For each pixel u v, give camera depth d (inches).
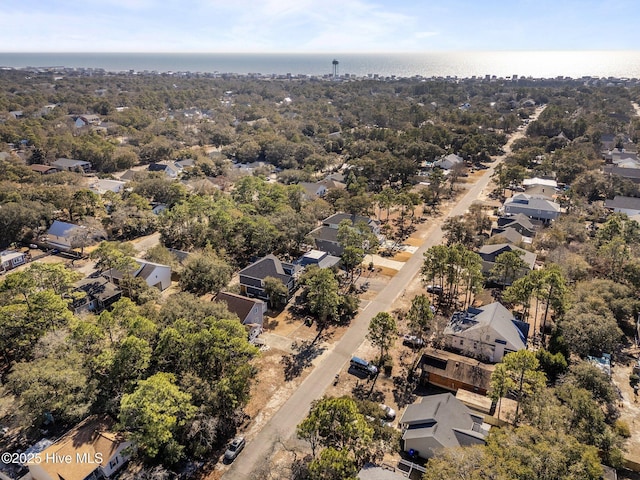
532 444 1019.3
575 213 3218.5
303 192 3484.3
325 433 1149.7
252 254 2687.0
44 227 2979.8
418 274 2484.0
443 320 1873.8
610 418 1389.0
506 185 3868.1
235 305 1891.0
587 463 963.3
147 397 1166.3
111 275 2306.8
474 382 1525.6
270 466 1234.0
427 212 3538.4
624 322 1940.2
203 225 2810.0
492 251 2524.6
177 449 1182.9
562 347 1653.5
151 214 3149.6
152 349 1448.1
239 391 1333.7
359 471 1134.4
